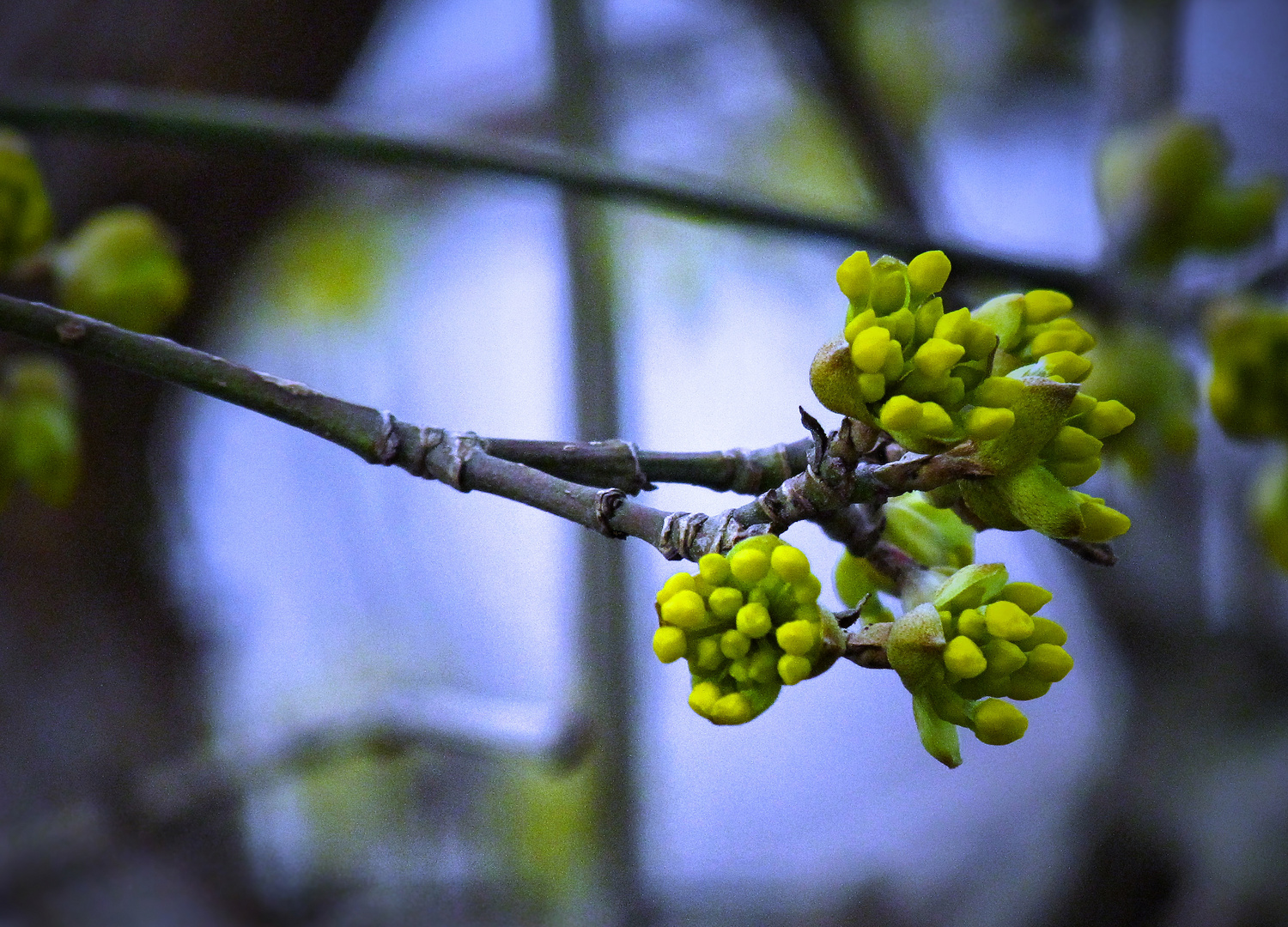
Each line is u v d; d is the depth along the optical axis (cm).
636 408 81
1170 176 60
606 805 63
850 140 79
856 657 44
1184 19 79
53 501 48
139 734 73
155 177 70
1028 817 89
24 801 69
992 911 83
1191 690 80
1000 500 44
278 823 80
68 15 68
